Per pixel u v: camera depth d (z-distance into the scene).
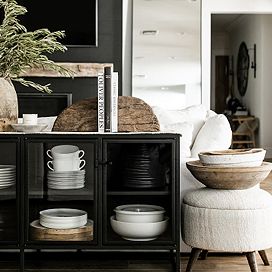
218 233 3.00
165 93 7.67
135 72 7.62
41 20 7.29
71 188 3.08
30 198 3.07
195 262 3.15
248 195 3.06
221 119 3.88
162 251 3.50
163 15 7.61
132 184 3.08
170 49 7.64
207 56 7.68
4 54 3.26
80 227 3.08
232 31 12.11
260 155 3.10
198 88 7.68
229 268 3.28
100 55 7.40
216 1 7.65
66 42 7.33
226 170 3.00
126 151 3.07
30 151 3.06
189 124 3.79
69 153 3.07
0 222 3.07
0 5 3.75
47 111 7.29
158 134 3.04
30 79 7.22
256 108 10.12
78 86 7.29
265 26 9.75
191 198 3.13
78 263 3.40
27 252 3.49
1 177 3.06
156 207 3.10
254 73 10.26
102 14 7.38
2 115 3.24
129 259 3.50
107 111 3.16
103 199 3.07
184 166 3.38
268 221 3.04
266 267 3.31
